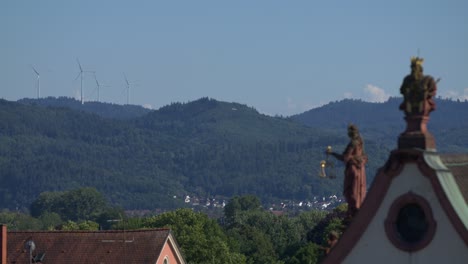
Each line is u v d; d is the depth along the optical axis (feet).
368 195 298.76
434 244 289.53
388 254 295.69
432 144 296.71
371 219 298.15
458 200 291.58
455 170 304.30
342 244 301.02
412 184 293.64
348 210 308.40
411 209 295.48
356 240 299.38
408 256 292.81
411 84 296.30
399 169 294.87
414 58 296.10
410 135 295.28
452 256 287.48
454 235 287.48
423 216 293.43
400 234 295.48
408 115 297.33
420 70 296.10
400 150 293.64
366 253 298.56
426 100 295.69
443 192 288.30
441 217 289.33
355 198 307.17
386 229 295.69
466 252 285.84
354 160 307.17
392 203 295.48
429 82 295.07
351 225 300.40
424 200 291.38
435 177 289.94
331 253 302.25
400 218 296.51
